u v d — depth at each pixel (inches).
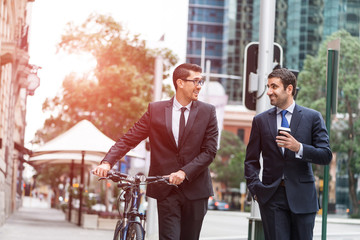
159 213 225.3
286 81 220.8
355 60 2240.4
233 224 1200.8
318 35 3959.2
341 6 3882.9
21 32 975.6
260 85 339.9
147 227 579.8
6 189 960.9
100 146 816.9
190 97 226.4
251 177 225.0
